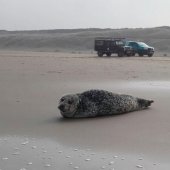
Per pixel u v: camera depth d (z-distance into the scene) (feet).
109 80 72.84
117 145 32.04
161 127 37.47
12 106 46.83
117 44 160.56
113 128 37.22
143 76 80.48
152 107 46.60
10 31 534.37
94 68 94.32
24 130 36.52
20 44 376.89
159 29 390.83
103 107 42.14
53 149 31.12
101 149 31.07
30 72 82.07
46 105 47.65
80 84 66.44
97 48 162.61
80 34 401.90
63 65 100.27
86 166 27.35
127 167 27.17
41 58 128.16
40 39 382.22
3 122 39.40
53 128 37.22
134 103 44.27
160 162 28.12
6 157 29.01
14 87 61.21
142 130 36.47
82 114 41.42
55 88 61.16
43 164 27.66
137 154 29.84
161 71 91.30
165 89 61.31
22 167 26.96
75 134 35.24
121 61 122.42
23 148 31.30
